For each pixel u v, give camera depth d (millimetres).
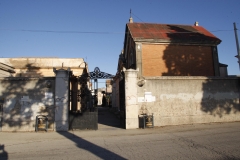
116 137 10430
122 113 14164
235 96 14688
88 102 21984
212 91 14344
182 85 13938
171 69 19734
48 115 12727
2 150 8102
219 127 12227
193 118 13820
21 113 12672
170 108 13609
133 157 6637
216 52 20781
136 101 13234
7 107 12688
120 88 15242
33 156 7109
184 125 13422
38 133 11898
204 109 14055
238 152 6855
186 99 13883
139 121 13180
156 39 19578
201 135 10000
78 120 12961
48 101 12812
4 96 12742
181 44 20234
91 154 7195
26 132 12227
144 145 8312
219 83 14539
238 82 14875
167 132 11266
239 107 14680
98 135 11102
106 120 19453
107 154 7117
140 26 23031
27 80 12930
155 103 13469
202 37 21062
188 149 7430
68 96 12914
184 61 20078
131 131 12062
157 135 10516
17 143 9391
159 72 19500
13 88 12836
